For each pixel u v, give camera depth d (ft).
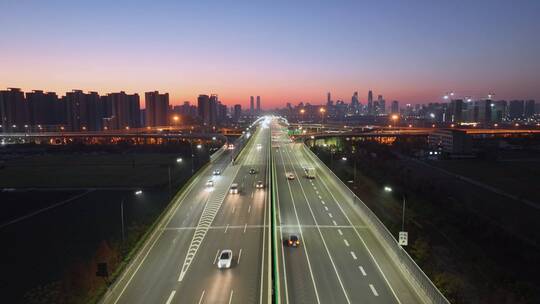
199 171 307.17
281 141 599.57
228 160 385.29
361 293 112.16
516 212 259.19
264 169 328.70
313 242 152.76
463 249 174.60
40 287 140.36
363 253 141.69
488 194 310.45
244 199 222.28
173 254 141.69
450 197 289.74
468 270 151.23
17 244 191.42
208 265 131.64
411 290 114.32
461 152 538.06
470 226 206.49
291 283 118.32
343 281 119.65
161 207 233.14
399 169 390.83
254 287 115.85
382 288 115.44
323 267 129.59
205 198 225.15
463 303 120.16
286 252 142.72
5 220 234.38
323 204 210.59
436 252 167.32
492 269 153.58
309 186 258.57
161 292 113.70
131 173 401.08
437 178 377.30
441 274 132.05
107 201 280.51
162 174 393.29
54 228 216.74
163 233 164.66
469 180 367.25
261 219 182.91
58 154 584.81
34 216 242.17
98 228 215.31
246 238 157.48
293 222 178.29
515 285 136.87
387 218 202.59
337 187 252.62
